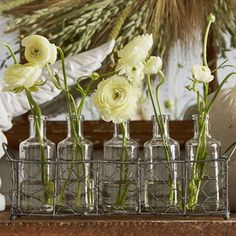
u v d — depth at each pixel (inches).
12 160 50.2
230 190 53.7
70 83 56.9
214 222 47.6
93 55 57.7
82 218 49.6
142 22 60.4
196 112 59.2
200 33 60.4
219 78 60.0
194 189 49.8
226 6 60.7
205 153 50.3
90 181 50.0
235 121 54.1
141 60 48.9
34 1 60.2
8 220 48.7
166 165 50.1
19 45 59.8
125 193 49.9
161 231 47.5
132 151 50.3
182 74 59.9
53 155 51.0
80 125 50.8
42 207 49.9
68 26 60.1
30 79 47.8
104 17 60.3
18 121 58.6
